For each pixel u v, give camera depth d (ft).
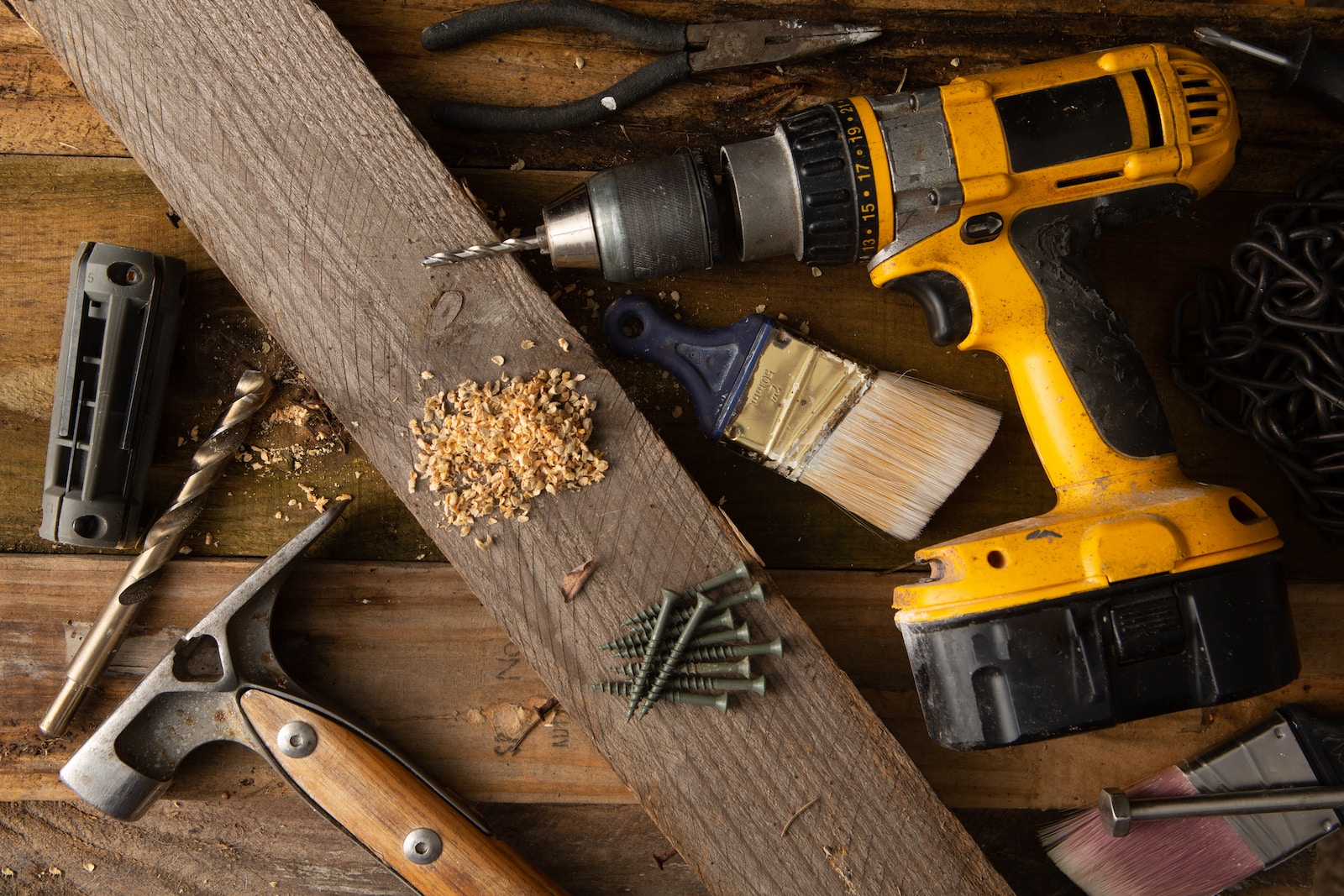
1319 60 2.52
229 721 2.48
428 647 2.57
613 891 2.60
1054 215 2.40
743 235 2.41
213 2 2.42
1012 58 2.58
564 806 2.60
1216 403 2.60
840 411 2.53
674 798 2.45
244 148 2.43
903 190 2.36
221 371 2.57
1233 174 2.60
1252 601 2.35
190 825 2.58
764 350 2.53
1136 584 2.32
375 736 2.50
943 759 2.59
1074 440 2.40
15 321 2.56
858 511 2.55
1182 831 2.55
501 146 2.57
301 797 2.48
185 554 2.57
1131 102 2.37
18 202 2.56
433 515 2.46
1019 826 2.63
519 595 2.45
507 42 2.57
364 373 2.45
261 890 2.59
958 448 2.53
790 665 2.45
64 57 2.44
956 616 2.34
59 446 2.47
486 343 2.45
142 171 2.56
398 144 2.44
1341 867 2.57
